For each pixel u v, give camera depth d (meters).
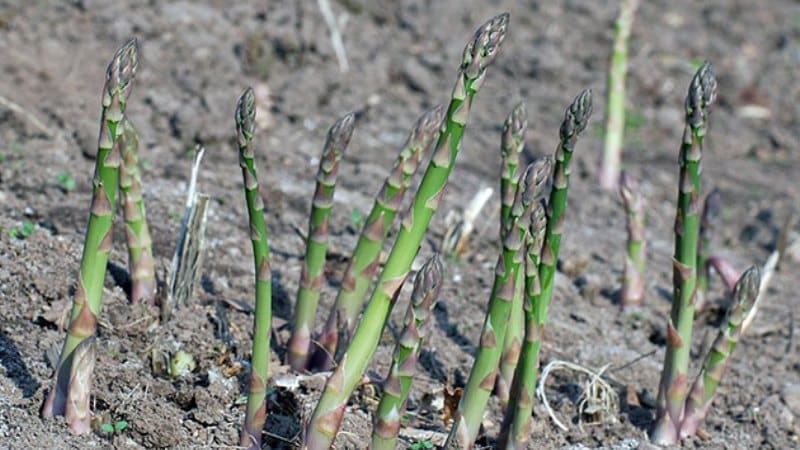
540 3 10.44
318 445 4.28
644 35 10.30
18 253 5.39
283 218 6.50
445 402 4.98
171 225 6.08
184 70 7.85
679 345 4.93
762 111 9.41
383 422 4.18
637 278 6.21
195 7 8.55
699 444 5.07
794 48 10.45
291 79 8.19
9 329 4.94
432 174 4.07
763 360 5.95
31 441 4.29
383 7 9.65
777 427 5.34
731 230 7.60
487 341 4.32
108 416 4.54
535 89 9.05
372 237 4.85
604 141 7.78
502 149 4.60
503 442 4.59
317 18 9.03
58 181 6.34
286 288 5.74
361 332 4.22
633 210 6.15
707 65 4.57
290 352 5.00
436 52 9.16
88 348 4.34
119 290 5.32
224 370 4.96
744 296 4.84
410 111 8.28
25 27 7.88
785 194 8.07
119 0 8.41
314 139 7.62
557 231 4.29
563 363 5.12
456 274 6.23
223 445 4.54
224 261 5.89
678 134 8.86
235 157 7.16
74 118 7.05
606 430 5.11
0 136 6.71
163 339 5.10
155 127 7.27
